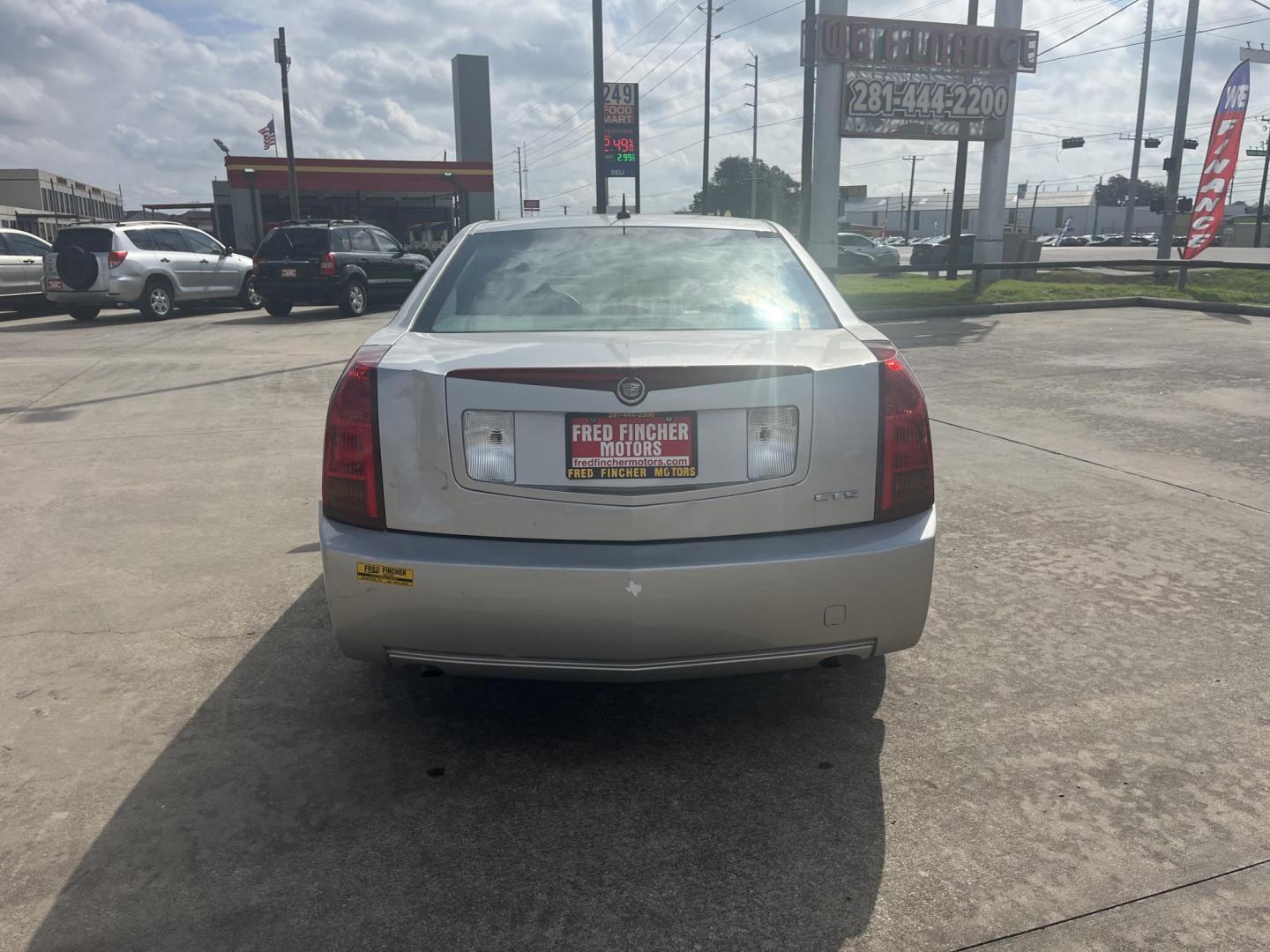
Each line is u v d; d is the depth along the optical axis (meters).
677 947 2.08
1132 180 53.94
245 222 39.56
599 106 26.00
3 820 2.50
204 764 2.77
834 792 2.65
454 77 52.97
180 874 2.31
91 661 3.41
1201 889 2.24
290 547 4.59
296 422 7.45
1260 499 5.25
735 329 2.89
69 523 4.98
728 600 2.43
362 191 40.50
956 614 3.78
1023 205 129.88
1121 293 17.67
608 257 3.25
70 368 10.54
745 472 2.47
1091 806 2.56
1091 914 2.16
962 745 2.87
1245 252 37.91
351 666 3.39
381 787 2.68
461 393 2.45
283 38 29.28
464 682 3.29
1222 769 2.73
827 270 17.25
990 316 15.38
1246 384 8.70
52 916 2.16
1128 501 5.22
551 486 2.46
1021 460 6.10
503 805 2.60
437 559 2.43
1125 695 3.15
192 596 4.00
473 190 41.69
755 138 52.94
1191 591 3.99
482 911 2.20
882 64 16.86
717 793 2.65
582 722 3.05
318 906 2.21
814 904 2.21
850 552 2.47
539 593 2.41
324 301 17.16
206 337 13.83
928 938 2.10
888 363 2.60
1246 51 17.58
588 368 2.41
